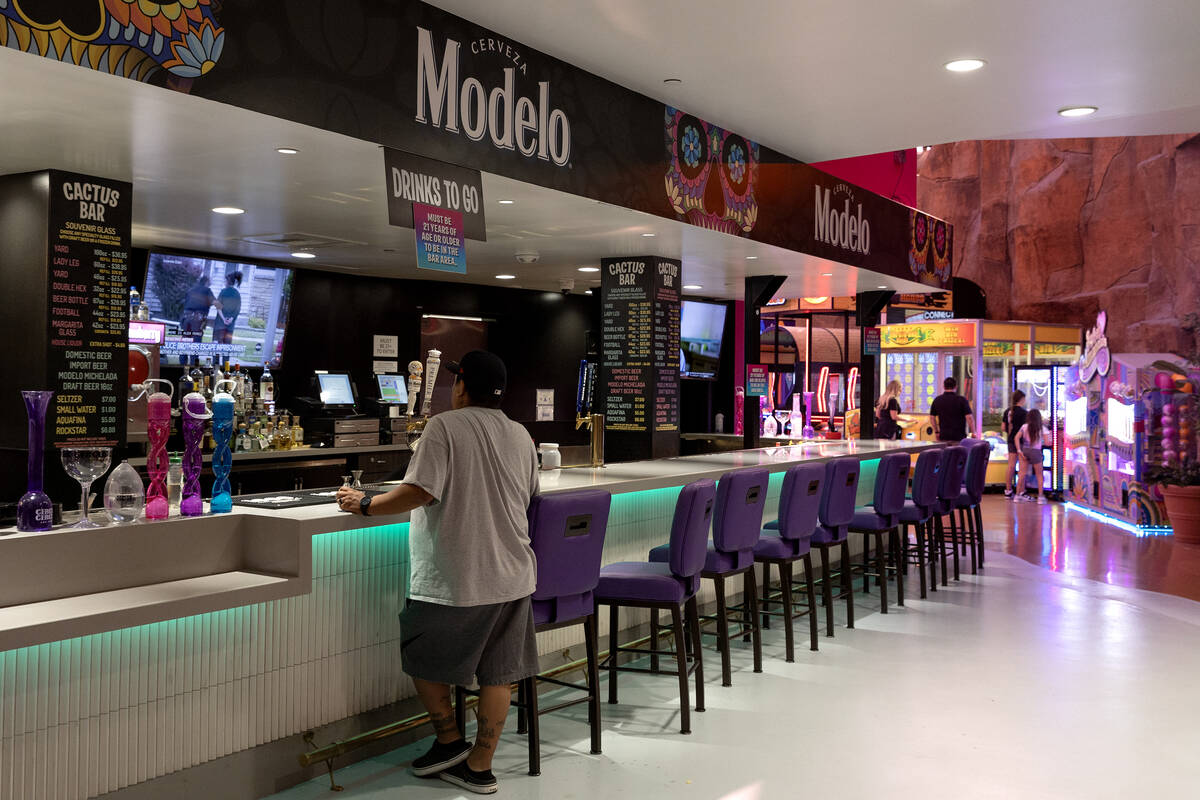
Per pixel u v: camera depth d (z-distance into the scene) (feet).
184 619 10.18
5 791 8.66
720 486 15.43
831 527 19.29
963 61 16.43
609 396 25.20
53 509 9.62
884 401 43.96
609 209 17.83
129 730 9.68
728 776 11.93
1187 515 31.73
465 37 14.26
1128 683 16.14
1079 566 27.45
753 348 29.40
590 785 11.59
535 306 35.42
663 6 13.89
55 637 8.14
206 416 10.86
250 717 10.91
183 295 24.39
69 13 9.59
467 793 11.24
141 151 13.28
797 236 23.90
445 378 33.99
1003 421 46.26
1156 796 11.51
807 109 19.34
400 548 12.84
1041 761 12.57
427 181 13.62
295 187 16.17
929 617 21.09
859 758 12.59
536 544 11.89
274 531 10.59
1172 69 16.96
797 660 17.52
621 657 17.29
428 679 11.33
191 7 10.66
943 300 48.21
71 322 14.25
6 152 13.30
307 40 11.92
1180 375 33.22
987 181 62.03
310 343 29.32
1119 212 55.72
